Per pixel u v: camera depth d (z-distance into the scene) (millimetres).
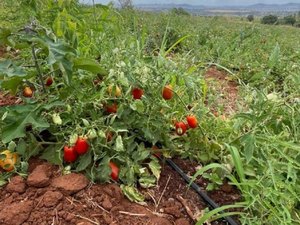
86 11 4703
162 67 2984
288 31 13594
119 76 2652
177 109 3119
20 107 2461
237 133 3064
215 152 2982
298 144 2854
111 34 4824
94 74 2867
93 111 2691
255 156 2770
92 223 2223
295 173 2506
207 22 12258
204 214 2398
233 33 9094
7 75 2430
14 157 2477
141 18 8336
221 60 6203
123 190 2492
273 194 2324
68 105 2586
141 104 2637
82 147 2453
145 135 2725
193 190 2709
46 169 2479
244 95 3914
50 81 2922
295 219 2361
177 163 2969
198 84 3496
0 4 6559
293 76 4566
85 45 4027
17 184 2365
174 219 2432
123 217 2314
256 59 6531
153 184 2684
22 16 5344
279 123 3027
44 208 2252
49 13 4422
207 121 3143
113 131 2611
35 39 2355
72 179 2410
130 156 2691
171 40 7223
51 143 2594
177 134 2938
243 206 2352
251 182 2371
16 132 2371
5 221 2152
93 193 2387
